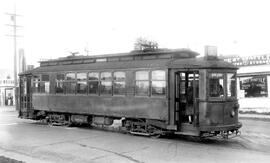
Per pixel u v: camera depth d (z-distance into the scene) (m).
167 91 13.62
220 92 12.93
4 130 17.44
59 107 18.86
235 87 13.51
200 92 12.75
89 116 17.75
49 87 19.53
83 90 17.48
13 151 11.81
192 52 15.01
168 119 13.60
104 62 17.17
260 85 25.84
